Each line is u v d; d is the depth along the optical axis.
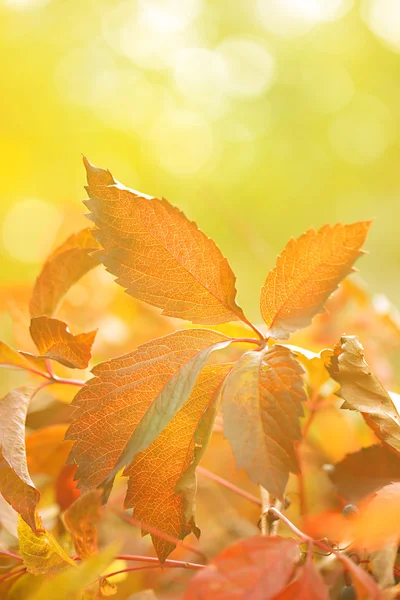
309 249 0.47
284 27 4.07
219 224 3.06
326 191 3.53
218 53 4.30
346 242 0.46
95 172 0.48
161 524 0.46
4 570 0.49
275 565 0.42
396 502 0.45
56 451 0.57
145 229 0.48
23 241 2.05
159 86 4.24
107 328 0.80
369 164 3.53
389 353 0.75
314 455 0.62
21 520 0.46
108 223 0.48
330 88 3.80
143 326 0.82
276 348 0.46
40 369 0.53
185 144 4.05
